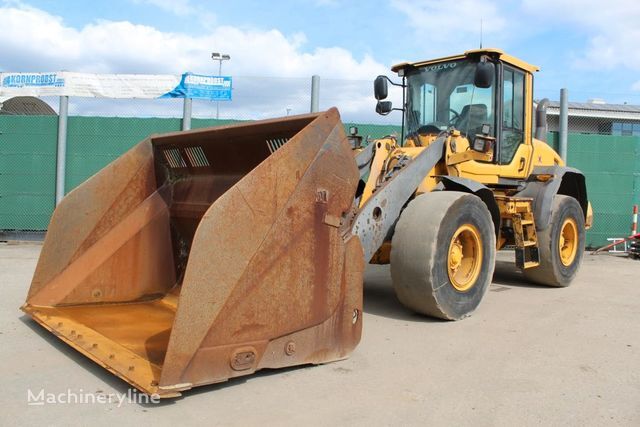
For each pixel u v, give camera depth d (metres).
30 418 2.79
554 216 6.73
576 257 7.17
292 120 3.72
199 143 4.50
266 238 3.25
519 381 3.49
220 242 3.05
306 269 3.49
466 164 5.77
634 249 10.15
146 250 4.78
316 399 3.11
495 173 6.18
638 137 11.10
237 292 3.13
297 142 3.40
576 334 4.63
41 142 10.17
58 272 4.44
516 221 6.22
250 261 3.18
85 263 4.52
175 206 4.87
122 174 4.73
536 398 3.22
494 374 3.61
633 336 4.59
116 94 10.04
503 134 6.29
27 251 9.07
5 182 10.20
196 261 2.96
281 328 3.37
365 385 3.35
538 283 7.11
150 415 2.84
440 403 3.11
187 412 2.89
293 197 3.38
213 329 3.04
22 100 10.16
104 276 4.58
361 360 3.82
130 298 4.68
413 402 3.11
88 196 4.56
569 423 2.89
